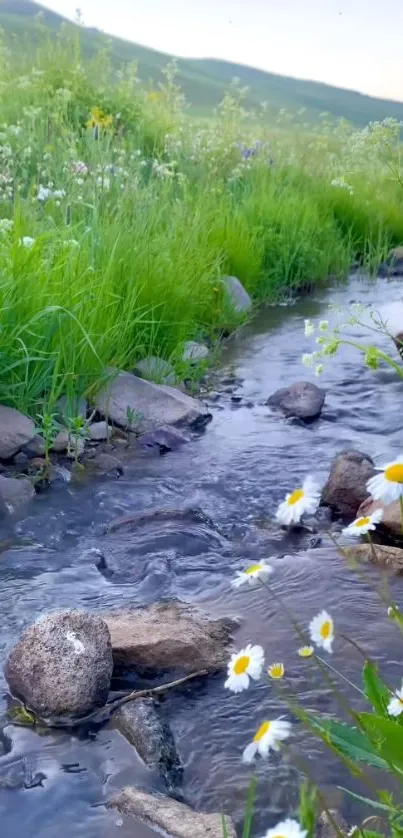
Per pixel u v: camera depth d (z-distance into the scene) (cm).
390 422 429
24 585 299
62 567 310
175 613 280
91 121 707
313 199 898
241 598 293
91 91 971
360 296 706
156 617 277
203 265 547
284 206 798
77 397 412
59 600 292
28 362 402
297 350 538
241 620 283
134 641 265
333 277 789
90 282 440
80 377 420
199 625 275
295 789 229
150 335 475
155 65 7038
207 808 226
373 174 980
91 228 490
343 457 360
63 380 400
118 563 313
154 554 317
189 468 381
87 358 423
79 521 339
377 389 471
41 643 255
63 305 424
